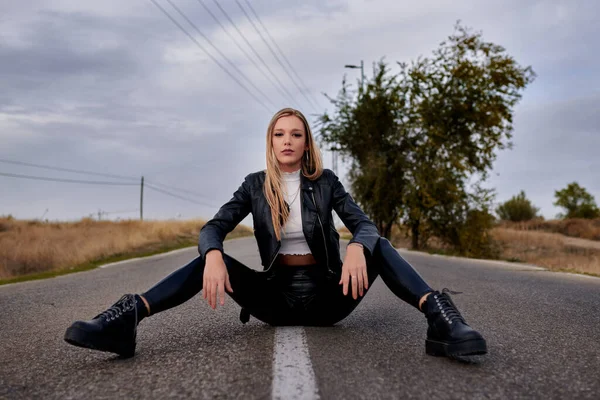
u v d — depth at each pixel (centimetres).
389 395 175
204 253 242
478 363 219
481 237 1906
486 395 177
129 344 232
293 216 271
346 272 237
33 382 204
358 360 218
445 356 227
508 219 3988
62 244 1617
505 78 1953
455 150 1973
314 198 272
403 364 213
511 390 183
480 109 1962
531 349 252
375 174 2109
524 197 4034
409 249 1970
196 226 2453
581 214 4319
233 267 258
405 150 2114
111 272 880
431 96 2047
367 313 362
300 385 184
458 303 426
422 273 743
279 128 271
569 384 192
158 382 195
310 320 288
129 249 1568
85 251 1344
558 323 332
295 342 249
